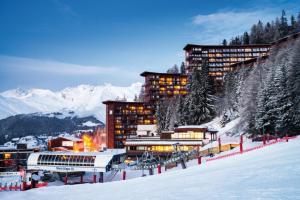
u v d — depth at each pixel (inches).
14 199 1466.5
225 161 1633.9
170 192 852.6
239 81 5398.6
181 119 5634.8
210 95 5629.9
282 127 3179.1
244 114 4254.4
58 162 3228.3
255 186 700.0
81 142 6825.8
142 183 1336.1
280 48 5925.2
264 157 1354.6
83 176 3464.6
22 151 4650.6
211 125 5182.1
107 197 1001.5
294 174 787.4
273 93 3368.6
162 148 4414.4
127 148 4559.5
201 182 965.8
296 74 3262.8
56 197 1264.8
